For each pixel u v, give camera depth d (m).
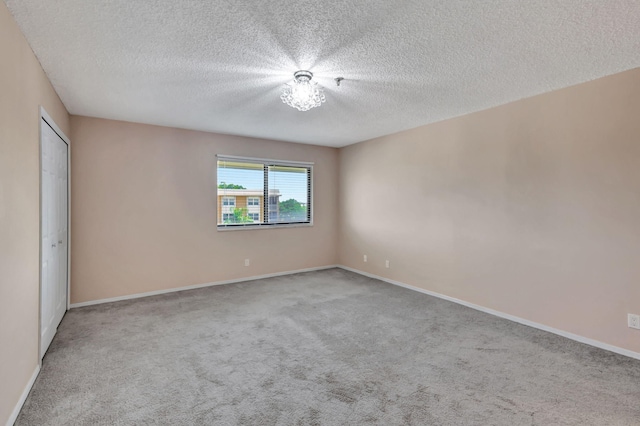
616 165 2.59
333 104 3.38
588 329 2.77
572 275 2.87
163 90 2.95
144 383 2.14
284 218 5.43
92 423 1.76
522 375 2.26
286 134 4.81
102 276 3.89
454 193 3.90
